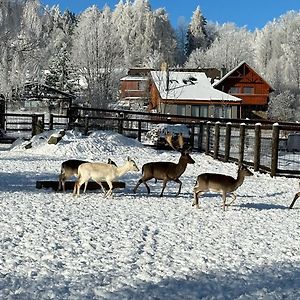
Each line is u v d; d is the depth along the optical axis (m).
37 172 14.93
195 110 48.94
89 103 52.72
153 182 13.78
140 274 5.70
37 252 6.43
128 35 97.94
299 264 6.38
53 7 94.75
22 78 30.89
